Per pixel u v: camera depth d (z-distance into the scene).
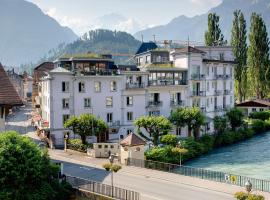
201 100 84.44
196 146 66.94
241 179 45.12
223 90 91.25
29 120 106.12
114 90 74.12
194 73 82.44
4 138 33.28
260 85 116.25
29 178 33.47
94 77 72.19
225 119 79.06
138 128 66.50
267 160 62.75
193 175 47.56
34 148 34.62
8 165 31.83
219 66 89.88
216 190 39.31
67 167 51.66
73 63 74.00
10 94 27.25
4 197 31.30
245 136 83.44
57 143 69.62
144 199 36.25
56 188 36.19
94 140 71.06
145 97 76.88
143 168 50.22
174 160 59.75
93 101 72.56
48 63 111.69
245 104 111.31
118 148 58.88
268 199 35.69
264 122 92.94
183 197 36.97
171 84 79.94
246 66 116.75
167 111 79.25
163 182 42.88
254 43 115.00
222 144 76.94
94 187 37.56
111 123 73.62
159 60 88.69
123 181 43.41
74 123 62.75
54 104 69.62
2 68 28.69
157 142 64.75
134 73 75.88
